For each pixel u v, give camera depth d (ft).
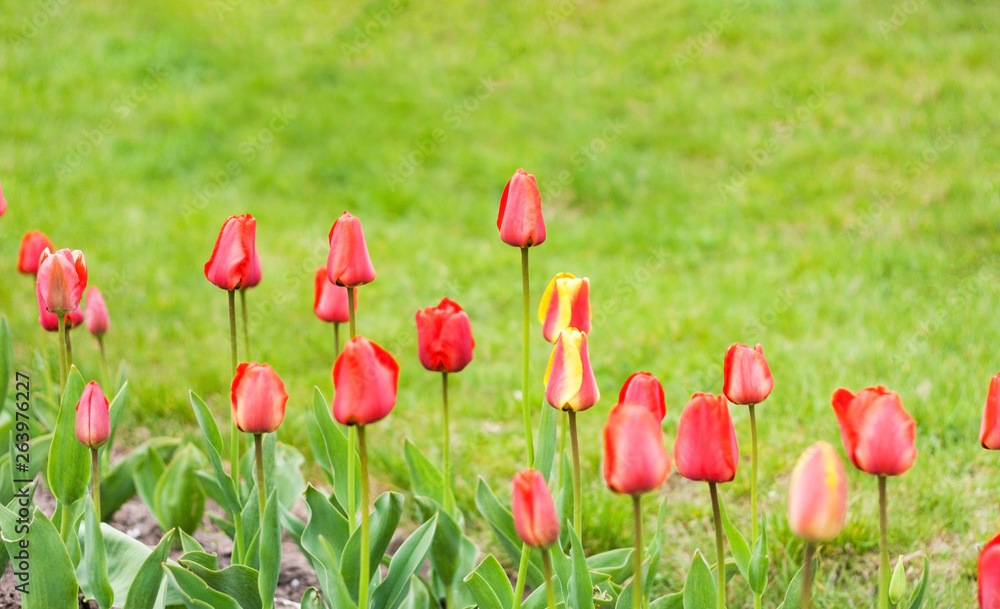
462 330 8.47
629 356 17.85
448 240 24.04
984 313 17.99
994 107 28.40
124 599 9.12
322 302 9.98
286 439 14.58
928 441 13.99
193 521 11.34
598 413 16.01
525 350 9.09
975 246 21.27
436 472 10.39
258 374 7.53
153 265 21.18
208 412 9.30
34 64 32.91
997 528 12.02
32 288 19.20
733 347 7.93
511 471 14.14
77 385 8.59
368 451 14.21
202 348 17.62
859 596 10.87
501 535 10.06
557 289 8.63
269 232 24.04
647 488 6.43
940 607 10.55
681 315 19.25
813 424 14.65
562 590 8.59
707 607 7.94
